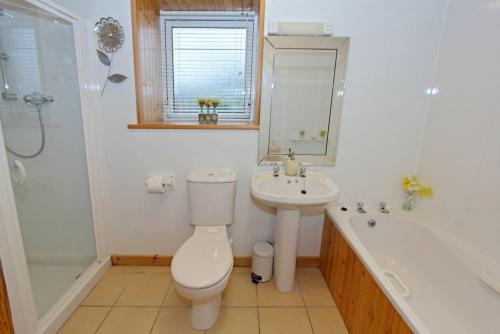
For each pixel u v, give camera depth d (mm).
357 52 1759
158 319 1565
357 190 1992
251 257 2094
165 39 2059
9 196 1190
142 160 1890
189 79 2115
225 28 2043
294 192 1812
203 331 1489
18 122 1333
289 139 1896
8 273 1196
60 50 1553
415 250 1842
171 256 2064
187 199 1963
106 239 2012
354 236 1550
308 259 2129
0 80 1243
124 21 1685
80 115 1729
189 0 1840
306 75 1801
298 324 1557
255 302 1716
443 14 1710
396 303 1073
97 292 1769
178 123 1938
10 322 1223
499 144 1356
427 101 1838
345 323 1562
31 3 1355
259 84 1797
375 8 1699
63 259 1639
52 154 1541
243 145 1879
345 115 1853
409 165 1950
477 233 1478
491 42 1402
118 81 1755
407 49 1758
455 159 1621
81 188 1786
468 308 1392
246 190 1961
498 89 1364
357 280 1424
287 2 1693
